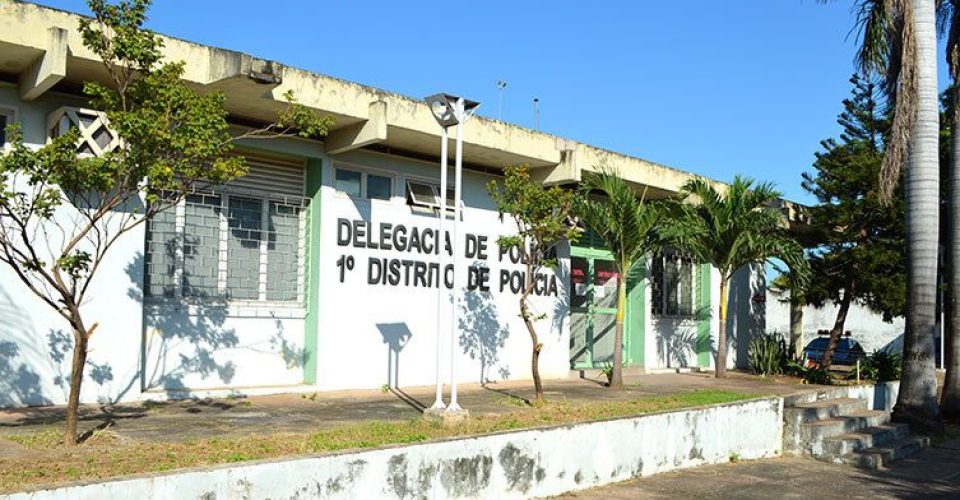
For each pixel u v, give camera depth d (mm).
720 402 12492
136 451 7020
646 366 18891
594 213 14383
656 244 15234
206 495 5871
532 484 8445
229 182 11789
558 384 15039
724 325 17703
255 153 12172
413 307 13742
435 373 14031
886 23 14117
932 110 14023
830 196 20016
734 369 21281
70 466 6285
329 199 12664
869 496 9438
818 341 28109
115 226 10289
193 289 11414
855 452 11688
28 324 9609
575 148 15414
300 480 6414
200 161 7375
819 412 12812
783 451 12195
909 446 12594
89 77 9859
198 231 11484
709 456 10953
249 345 11969
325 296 12531
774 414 12164
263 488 6184
